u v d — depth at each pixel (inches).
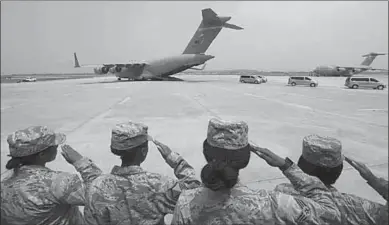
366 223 68.4
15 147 75.4
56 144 83.1
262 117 452.8
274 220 60.0
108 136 325.1
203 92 912.9
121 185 75.3
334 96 827.4
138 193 74.1
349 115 478.6
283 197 63.1
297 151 269.4
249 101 668.7
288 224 60.3
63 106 596.7
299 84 1395.2
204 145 66.7
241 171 208.5
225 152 61.2
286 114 485.1
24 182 73.4
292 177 75.0
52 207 73.5
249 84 1481.3
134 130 77.9
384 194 72.6
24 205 70.8
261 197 62.6
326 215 63.0
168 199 76.2
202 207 61.9
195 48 1624.0
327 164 72.5
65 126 388.2
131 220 73.9
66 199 73.1
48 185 73.4
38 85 1579.7
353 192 178.2
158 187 75.6
